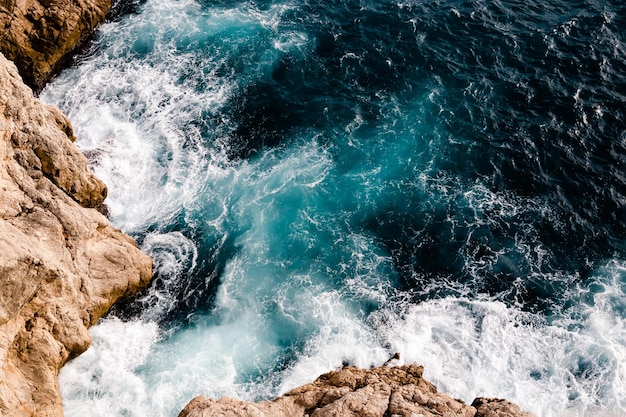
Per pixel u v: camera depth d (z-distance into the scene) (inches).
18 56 1461.6
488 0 1817.2
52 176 1113.4
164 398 1036.5
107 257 1125.7
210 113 1517.0
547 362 1112.2
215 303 1184.2
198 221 1307.8
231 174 1395.2
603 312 1175.0
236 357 1107.3
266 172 1403.8
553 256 1258.0
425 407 925.8
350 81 1596.9
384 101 1550.2
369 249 1275.8
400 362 1096.8
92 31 1683.1
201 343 1125.1
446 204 1343.5
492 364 1105.4
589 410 1048.2
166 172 1385.3
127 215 1299.2
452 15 1766.7
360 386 995.3
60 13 1526.8
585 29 1696.6
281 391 1053.8
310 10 1813.5
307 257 1259.8
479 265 1248.8
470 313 1177.4
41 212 1024.9
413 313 1177.4
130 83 1569.9
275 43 1694.1
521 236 1286.9
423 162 1421.0
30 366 898.1
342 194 1366.9
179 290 1198.3
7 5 1416.1
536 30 1700.3
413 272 1242.6
